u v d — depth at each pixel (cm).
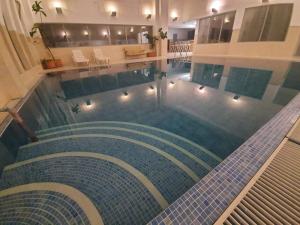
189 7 1032
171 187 137
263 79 454
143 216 114
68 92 425
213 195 93
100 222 111
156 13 980
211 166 159
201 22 1009
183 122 247
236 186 98
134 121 257
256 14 740
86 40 855
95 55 872
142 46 1030
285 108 194
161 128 232
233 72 554
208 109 287
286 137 141
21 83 386
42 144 203
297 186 99
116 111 298
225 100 325
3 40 395
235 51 865
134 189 135
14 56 427
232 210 85
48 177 150
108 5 838
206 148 185
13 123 263
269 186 98
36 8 652
